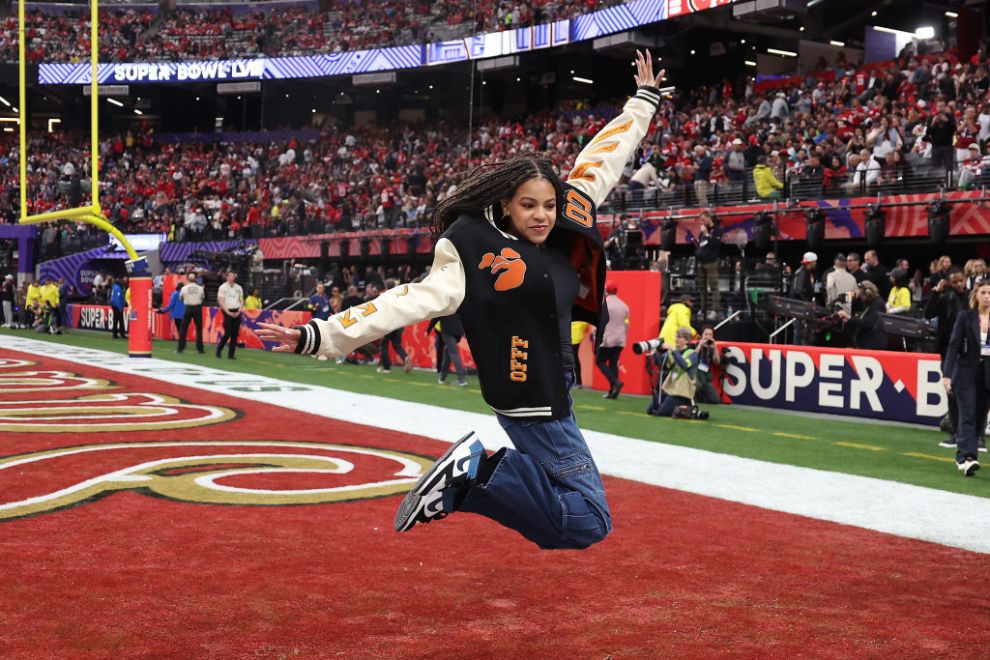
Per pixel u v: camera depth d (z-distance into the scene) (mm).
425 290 2699
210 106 45969
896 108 21250
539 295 2793
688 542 5223
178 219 36844
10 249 38781
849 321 13344
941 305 9109
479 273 2754
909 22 29547
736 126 24969
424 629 3752
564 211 3010
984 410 7773
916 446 9422
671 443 9172
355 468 7281
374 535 5238
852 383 11898
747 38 32156
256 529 5301
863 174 18062
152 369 16531
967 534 5539
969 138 17266
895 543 5301
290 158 39188
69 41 40812
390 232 27188
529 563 4738
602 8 29328
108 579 4297
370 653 3477
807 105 24484
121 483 6504
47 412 10469
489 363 2793
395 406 11727
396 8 37938
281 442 8547
